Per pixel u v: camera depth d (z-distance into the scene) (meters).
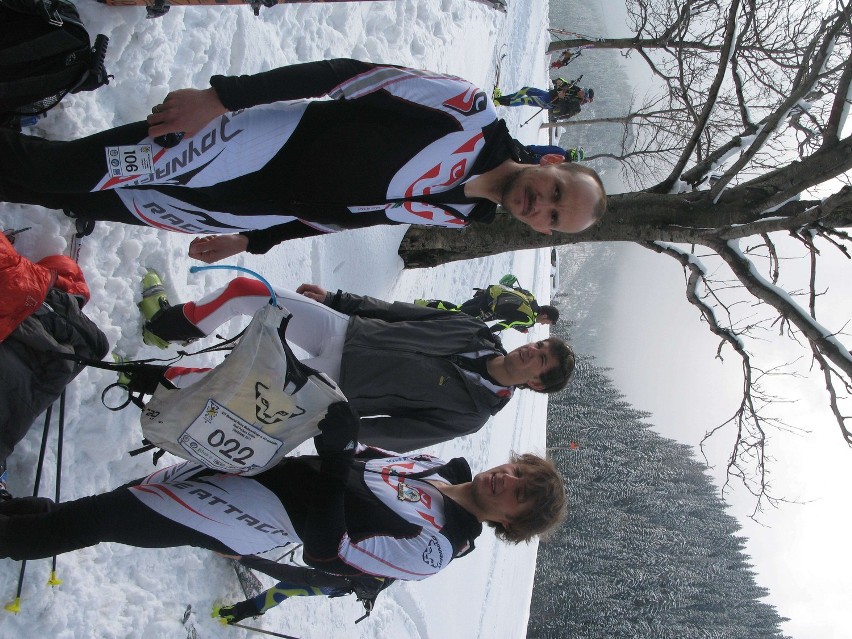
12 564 2.43
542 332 18.77
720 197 3.50
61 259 2.54
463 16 7.68
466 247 5.17
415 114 2.06
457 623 6.99
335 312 3.10
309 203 2.21
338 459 2.03
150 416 2.13
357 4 5.06
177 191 2.31
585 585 37.22
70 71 2.22
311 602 4.18
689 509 51.53
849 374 3.20
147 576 3.02
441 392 3.03
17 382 2.20
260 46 3.88
